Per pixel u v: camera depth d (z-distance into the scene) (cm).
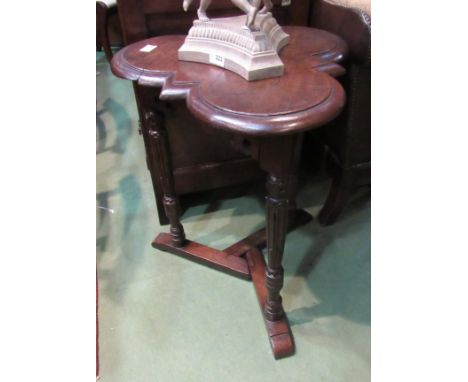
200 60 78
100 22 150
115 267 113
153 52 84
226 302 102
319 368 87
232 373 87
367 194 139
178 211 110
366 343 91
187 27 101
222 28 75
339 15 96
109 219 132
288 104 60
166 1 96
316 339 93
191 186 127
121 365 89
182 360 89
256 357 89
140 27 98
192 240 122
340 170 114
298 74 71
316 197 140
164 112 92
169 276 110
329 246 119
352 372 86
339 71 76
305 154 154
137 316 99
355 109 99
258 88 66
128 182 151
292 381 85
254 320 98
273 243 78
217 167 125
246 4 68
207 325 97
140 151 170
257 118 57
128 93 226
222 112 59
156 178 120
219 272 111
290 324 96
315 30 94
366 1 91
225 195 142
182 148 119
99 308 101
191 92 67
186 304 102
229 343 93
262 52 68
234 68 71
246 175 130
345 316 98
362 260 113
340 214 127
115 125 192
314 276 109
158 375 87
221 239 123
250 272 107
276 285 85
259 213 133
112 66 82
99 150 171
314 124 58
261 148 65
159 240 118
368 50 86
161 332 95
